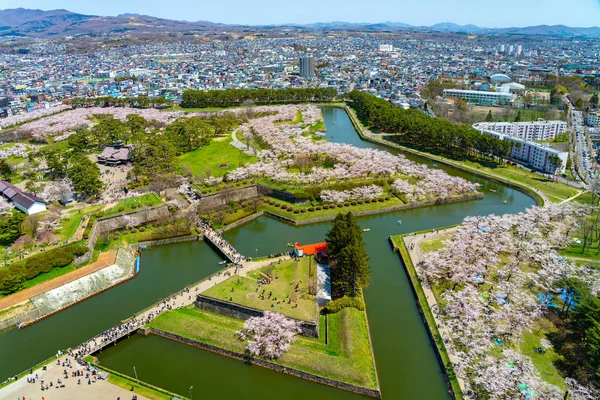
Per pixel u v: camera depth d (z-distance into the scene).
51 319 171.62
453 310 159.38
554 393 119.69
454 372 134.50
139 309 176.38
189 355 151.25
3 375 143.12
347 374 136.38
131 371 144.75
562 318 153.62
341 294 173.62
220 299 165.75
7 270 180.75
